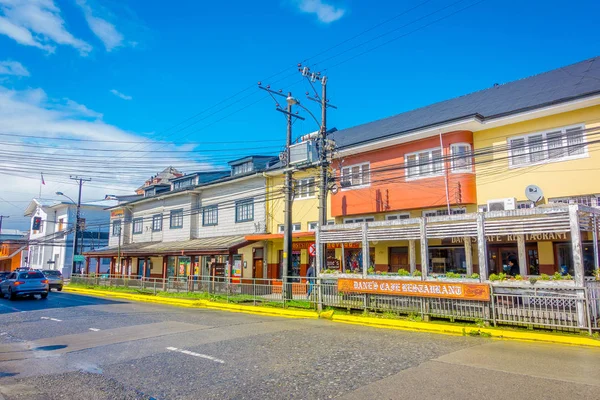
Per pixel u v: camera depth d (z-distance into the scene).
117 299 23.92
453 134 18.66
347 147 21.81
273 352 8.73
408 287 12.96
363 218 22.19
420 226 13.20
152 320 13.95
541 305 10.61
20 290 22.45
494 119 17.55
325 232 15.97
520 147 16.52
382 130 23.59
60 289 32.22
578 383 6.34
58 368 7.72
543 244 16.45
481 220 11.88
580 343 9.44
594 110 15.73
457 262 19.02
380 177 21.19
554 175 16.42
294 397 5.87
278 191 24.98
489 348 9.14
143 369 7.51
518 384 6.30
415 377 6.75
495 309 11.33
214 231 31.16
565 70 20.14
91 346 9.69
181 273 33.75
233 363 7.81
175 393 6.14
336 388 6.23
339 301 14.88
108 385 6.59
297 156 19.47
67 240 49.47
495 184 17.89
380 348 9.11
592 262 15.22
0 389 6.43
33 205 59.22
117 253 34.59
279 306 17.27
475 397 5.73
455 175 18.47
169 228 35.47
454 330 11.24
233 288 19.88
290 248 18.23
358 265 22.05
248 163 29.59
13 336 11.30
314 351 8.80
